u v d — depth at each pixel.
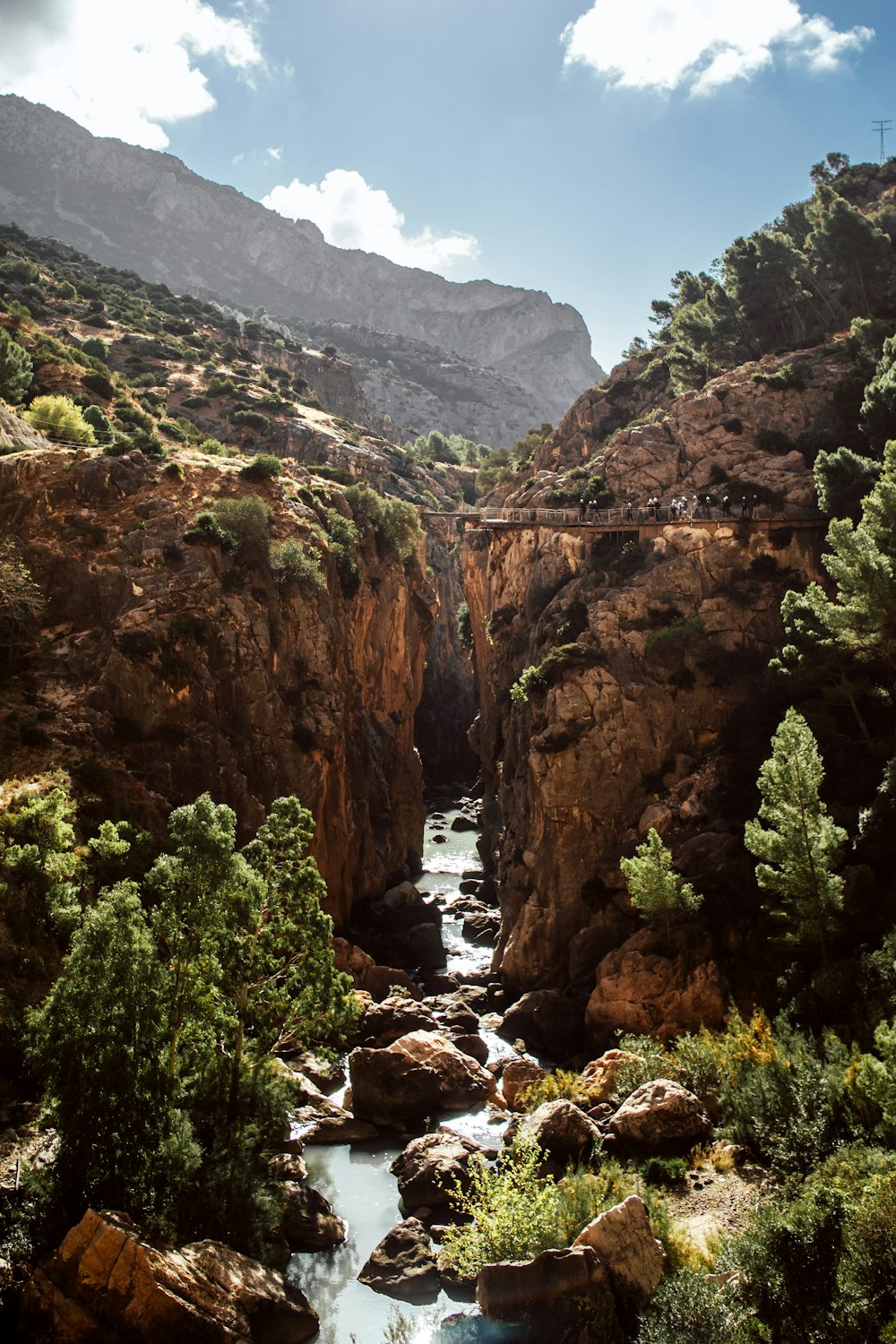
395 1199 34.59
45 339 126.19
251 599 65.31
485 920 73.12
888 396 63.25
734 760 57.56
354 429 161.75
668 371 102.44
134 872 48.41
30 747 53.66
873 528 49.44
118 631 59.88
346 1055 47.66
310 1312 27.31
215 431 131.50
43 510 67.75
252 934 33.25
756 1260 22.47
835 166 125.00
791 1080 30.94
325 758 65.81
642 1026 47.72
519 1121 36.69
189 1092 31.25
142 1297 24.66
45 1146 31.70
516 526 71.38
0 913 38.94
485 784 93.25
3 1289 25.72
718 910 50.31
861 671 52.59
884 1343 19.72
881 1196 22.06
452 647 149.88
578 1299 23.75
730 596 64.31
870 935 39.66
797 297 92.75
